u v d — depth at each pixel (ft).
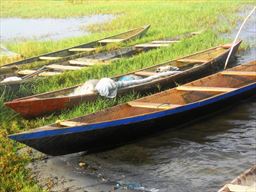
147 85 35.40
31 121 31.24
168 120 28.32
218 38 55.93
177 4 96.07
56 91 33.63
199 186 22.34
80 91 33.88
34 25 89.45
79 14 99.50
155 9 88.74
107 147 26.89
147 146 27.17
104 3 115.14
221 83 35.78
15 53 57.36
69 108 32.19
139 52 53.42
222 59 42.52
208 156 25.58
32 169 24.82
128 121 26.09
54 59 47.91
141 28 61.98
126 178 23.44
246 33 60.29
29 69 44.98
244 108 32.68
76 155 26.30
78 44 60.54
